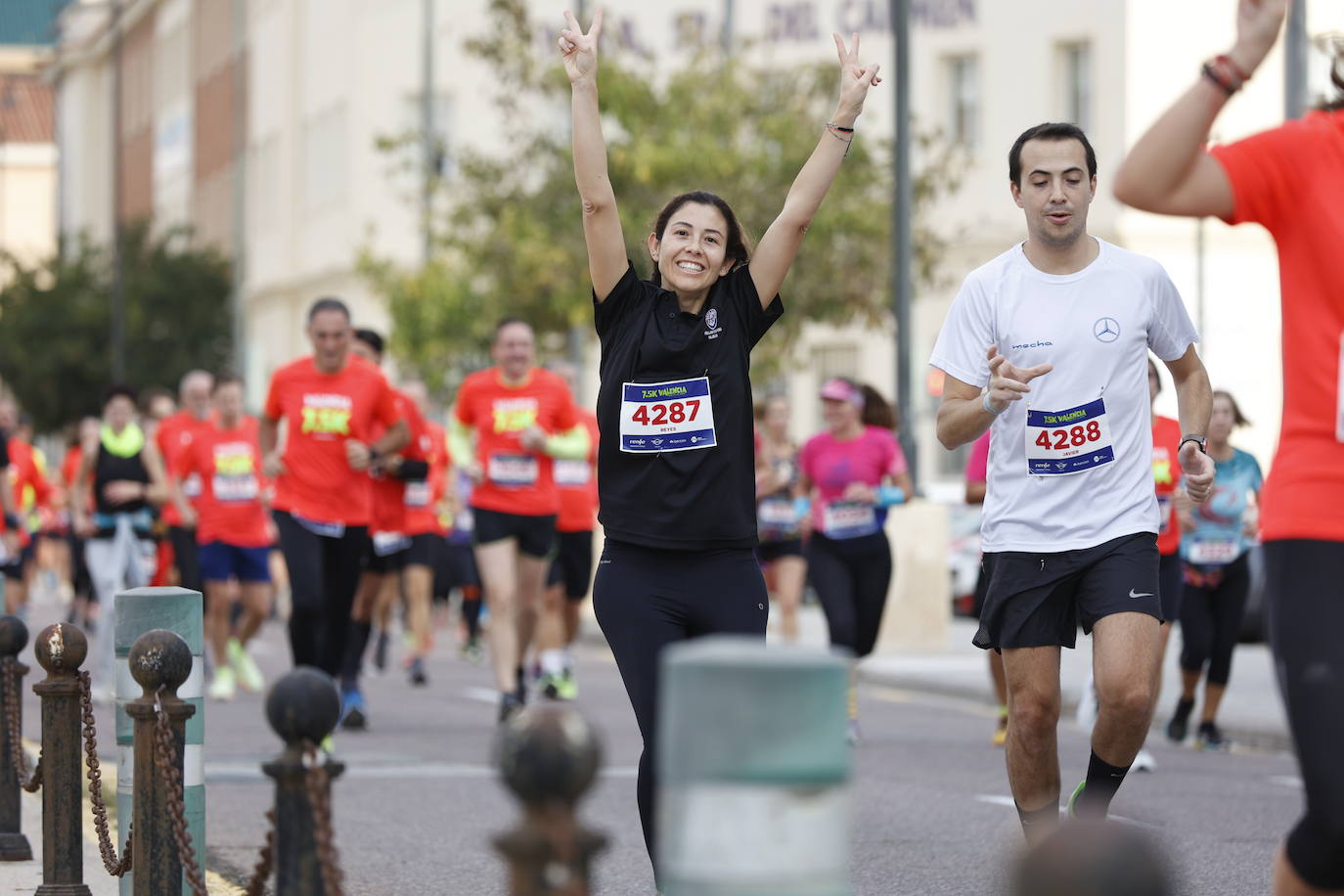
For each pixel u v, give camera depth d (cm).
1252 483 3069
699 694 691
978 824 2198
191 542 3694
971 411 1503
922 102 8881
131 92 18225
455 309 6862
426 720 3334
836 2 8975
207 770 2603
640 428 1438
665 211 1473
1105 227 8456
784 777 686
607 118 6900
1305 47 6038
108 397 3581
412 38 10738
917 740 3105
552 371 3897
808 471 3045
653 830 1445
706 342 1445
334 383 2731
